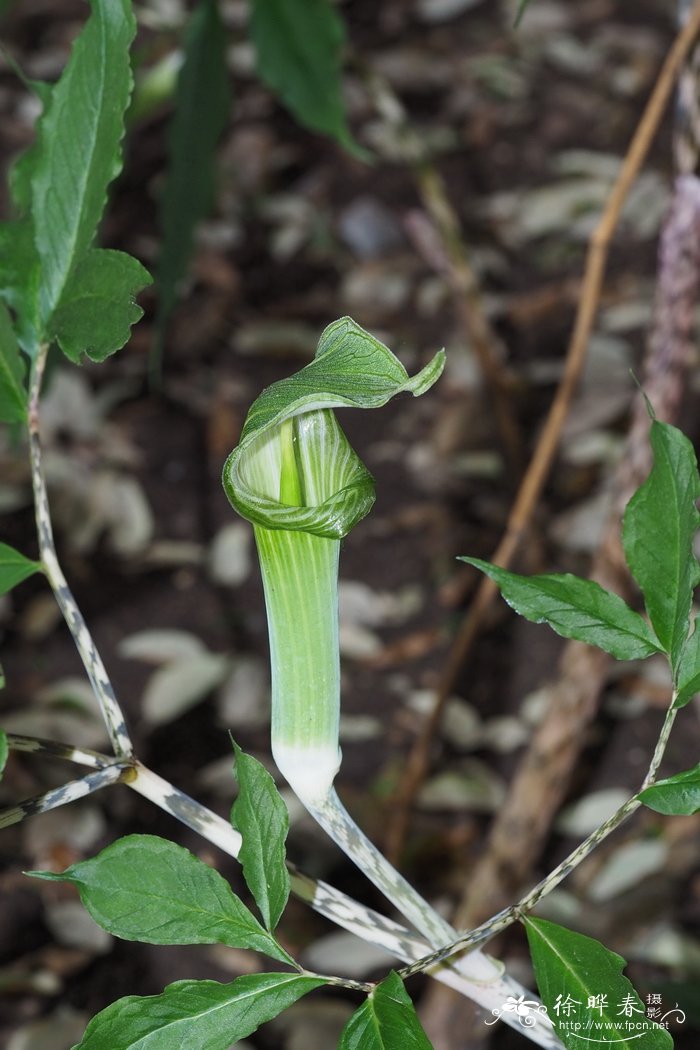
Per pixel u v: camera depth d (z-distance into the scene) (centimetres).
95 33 86
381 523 256
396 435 277
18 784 197
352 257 328
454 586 241
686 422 260
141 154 352
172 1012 78
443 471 265
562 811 197
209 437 278
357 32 413
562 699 138
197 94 158
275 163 357
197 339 305
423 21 417
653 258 315
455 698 220
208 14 157
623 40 397
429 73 389
